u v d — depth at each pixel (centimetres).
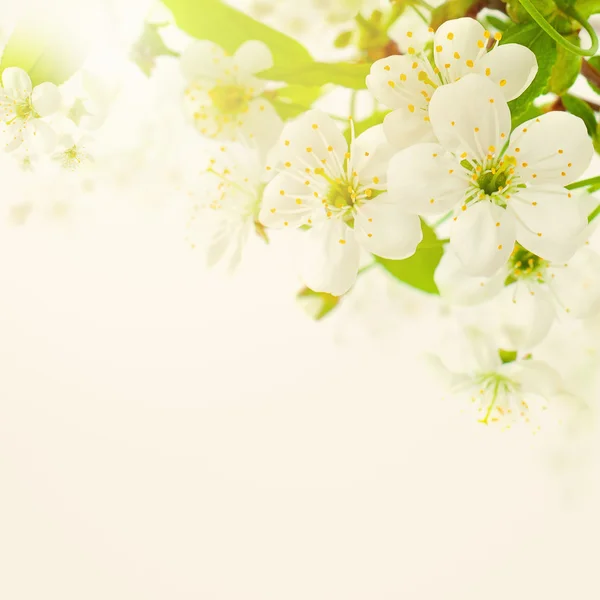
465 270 32
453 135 31
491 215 32
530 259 34
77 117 33
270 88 34
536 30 32
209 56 33
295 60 33
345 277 33
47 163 34
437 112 31
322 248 33
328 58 33
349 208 33
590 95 35
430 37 33
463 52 32
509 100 32
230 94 33
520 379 36
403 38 33
